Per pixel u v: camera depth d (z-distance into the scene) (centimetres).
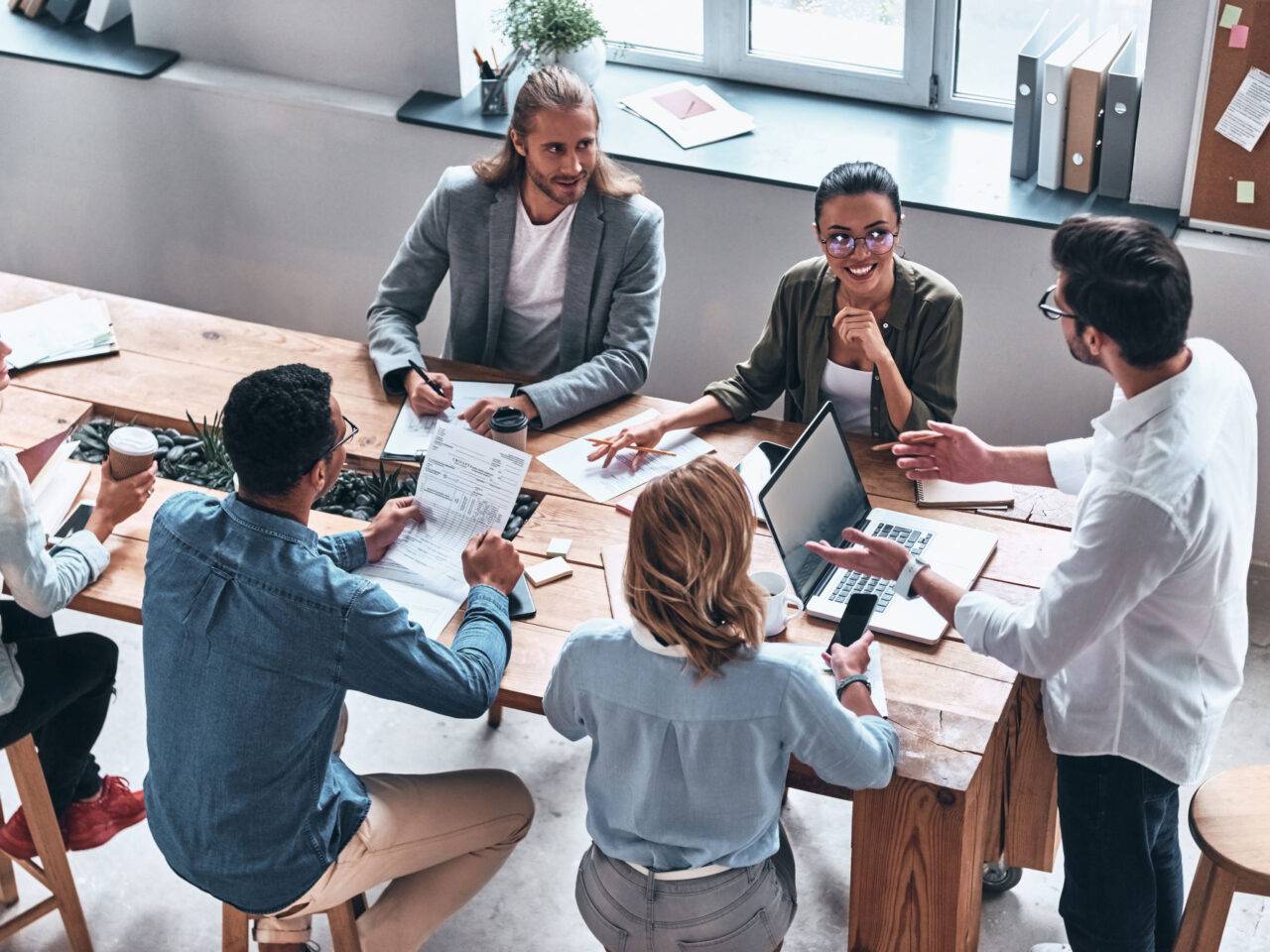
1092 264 196
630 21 414
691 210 385
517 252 321
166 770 216
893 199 272
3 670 243
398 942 255
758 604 195
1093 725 222
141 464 263
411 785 243
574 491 282
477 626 233
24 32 436
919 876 227
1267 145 325
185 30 422
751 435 299
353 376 319
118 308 339
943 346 288
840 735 199
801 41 401
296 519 213
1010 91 386
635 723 201
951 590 228
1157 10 325
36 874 272
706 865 207
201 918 290
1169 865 244
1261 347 345
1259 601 364
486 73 391
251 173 428
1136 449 201
